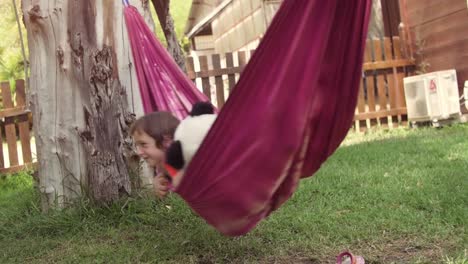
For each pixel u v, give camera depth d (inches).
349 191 194.9
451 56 365.4
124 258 144.3
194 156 92.8
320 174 224.2
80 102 177.6
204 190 97.4
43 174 184.4
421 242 141.2
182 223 169.6
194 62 330.3
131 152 182.4
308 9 90.7
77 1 175.5
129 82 183.6
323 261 136.0
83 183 180.1
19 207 201.3
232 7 589.9
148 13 201.6
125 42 182.4
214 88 368.5
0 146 313.0
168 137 110.4
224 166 95.2
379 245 142.6
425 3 380.5
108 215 174.9
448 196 172.1
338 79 100.7
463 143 268.4
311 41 91.8
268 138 93.7
